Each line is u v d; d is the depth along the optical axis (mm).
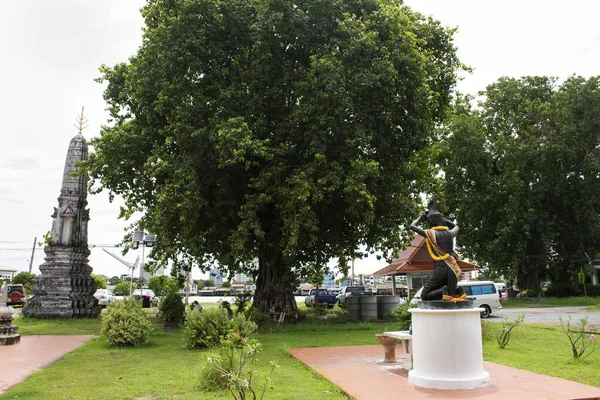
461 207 36500
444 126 36344
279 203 16953
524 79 39469
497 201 35750
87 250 24516
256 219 16234
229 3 16562
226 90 16328
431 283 8289
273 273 20438
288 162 17688
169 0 17234
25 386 7734
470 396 6824
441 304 7836
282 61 17406
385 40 16719
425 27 19641
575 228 36469
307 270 21531
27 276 48031
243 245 16328
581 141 34875
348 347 12281
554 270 39062
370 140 16344
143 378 8266
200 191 16469
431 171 21797
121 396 6926
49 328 18406
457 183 37000
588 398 6621
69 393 7160
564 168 35906
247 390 7137
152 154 17859
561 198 36625
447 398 6707
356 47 15438
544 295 39969
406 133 17469
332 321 20547
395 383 7758
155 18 18719
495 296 24234
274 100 17438
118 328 12766
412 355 8781
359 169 15328
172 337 15094
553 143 34594
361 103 16188
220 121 15828
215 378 7375
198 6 15930
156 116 17812
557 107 35344
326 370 8914
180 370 9008
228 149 15008
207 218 17969
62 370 9188
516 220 33938
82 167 19297
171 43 15969
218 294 63281
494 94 38688
